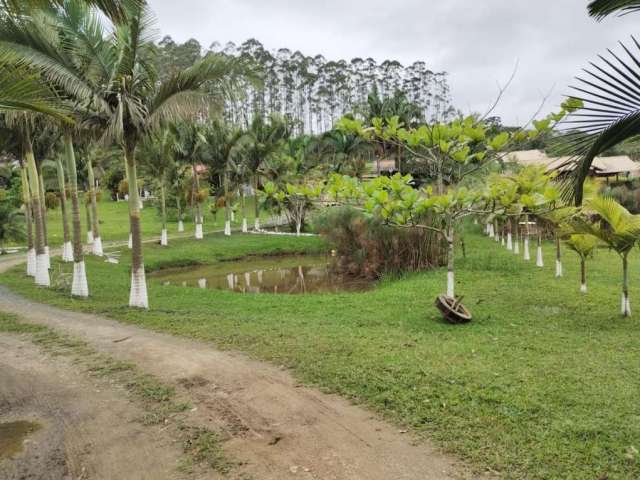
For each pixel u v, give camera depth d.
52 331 9.49
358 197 10.91
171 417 5.46
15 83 6.04
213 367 7.05
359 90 80.25
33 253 18.17
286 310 12.10
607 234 9.48
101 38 10.55
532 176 13.72
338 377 6.37
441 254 19.03
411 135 10.40
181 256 27.09
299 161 40.56
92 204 24.69
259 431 5.05
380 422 5.12
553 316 9.99
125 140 11.73
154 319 10.42
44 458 4.66
